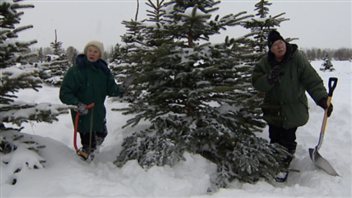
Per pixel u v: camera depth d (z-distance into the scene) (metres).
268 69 4.36
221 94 4.71
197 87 4.39
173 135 4.23
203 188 3.71
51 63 4.01
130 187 3.52
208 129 4.16
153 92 4.66
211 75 4.58
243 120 4.52
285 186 4.17
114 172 3.98
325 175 4.11
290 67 4.31
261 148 4.20
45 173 3.52
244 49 4.52
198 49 4.30
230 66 4.51
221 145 4.43
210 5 4.72
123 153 4.32
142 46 4.61
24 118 3.50
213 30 4.56
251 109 4.52
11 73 3.33
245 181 4.03
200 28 4.46
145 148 4.25
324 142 5.38
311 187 3.96
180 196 3.40
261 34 6.66
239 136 4.37
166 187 3.49
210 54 4.32
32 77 3.43
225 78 4.61
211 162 4.17
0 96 3.88
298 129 5.78
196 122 4.34
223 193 3.45
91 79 4.26
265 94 4.59
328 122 6.16
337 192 3.67
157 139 4.20
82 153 4.20
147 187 3.52
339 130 5.82
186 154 4.06
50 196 3.14
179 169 3.90
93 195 3.22
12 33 3.64
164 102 4.63
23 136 4.00
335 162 4.55
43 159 3.69
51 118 3.62
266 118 4.52
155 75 4.45
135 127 5.47
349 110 6.68
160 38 4.66
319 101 4.25
